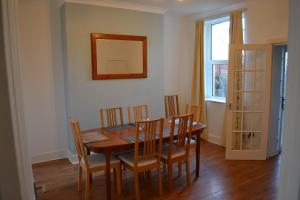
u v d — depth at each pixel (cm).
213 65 515
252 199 282
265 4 384
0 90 118
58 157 427
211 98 517
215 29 502
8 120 120
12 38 119
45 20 393
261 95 401
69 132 409
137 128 269
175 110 535
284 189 103
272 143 421
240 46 389
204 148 470
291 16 95
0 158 121
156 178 345
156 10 457
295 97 96
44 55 399
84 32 392
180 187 315
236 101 409
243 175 347
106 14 407
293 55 96
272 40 376
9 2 117
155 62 470
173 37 538
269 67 385
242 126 412
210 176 346
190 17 532
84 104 405
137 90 455
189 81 550
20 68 126
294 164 98
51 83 409
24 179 126
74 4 379
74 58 389
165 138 295
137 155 277
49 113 413
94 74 405
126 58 434
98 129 336
